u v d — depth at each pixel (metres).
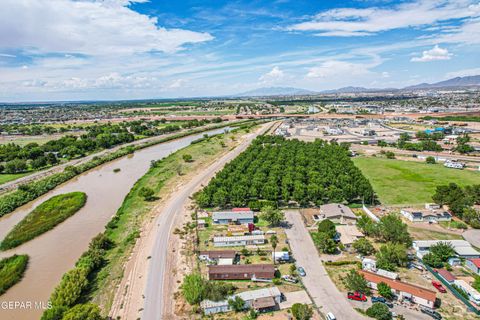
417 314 68.69
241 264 87.62
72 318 59.59
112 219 120.44
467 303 71.06
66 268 89.69
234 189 136.50
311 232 107.88
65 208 133.62
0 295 77.81
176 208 130.75
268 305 69.56
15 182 173.38
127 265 89.25
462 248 92.69
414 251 95.44
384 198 137.50
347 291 76.94
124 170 199.12
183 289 74.94
